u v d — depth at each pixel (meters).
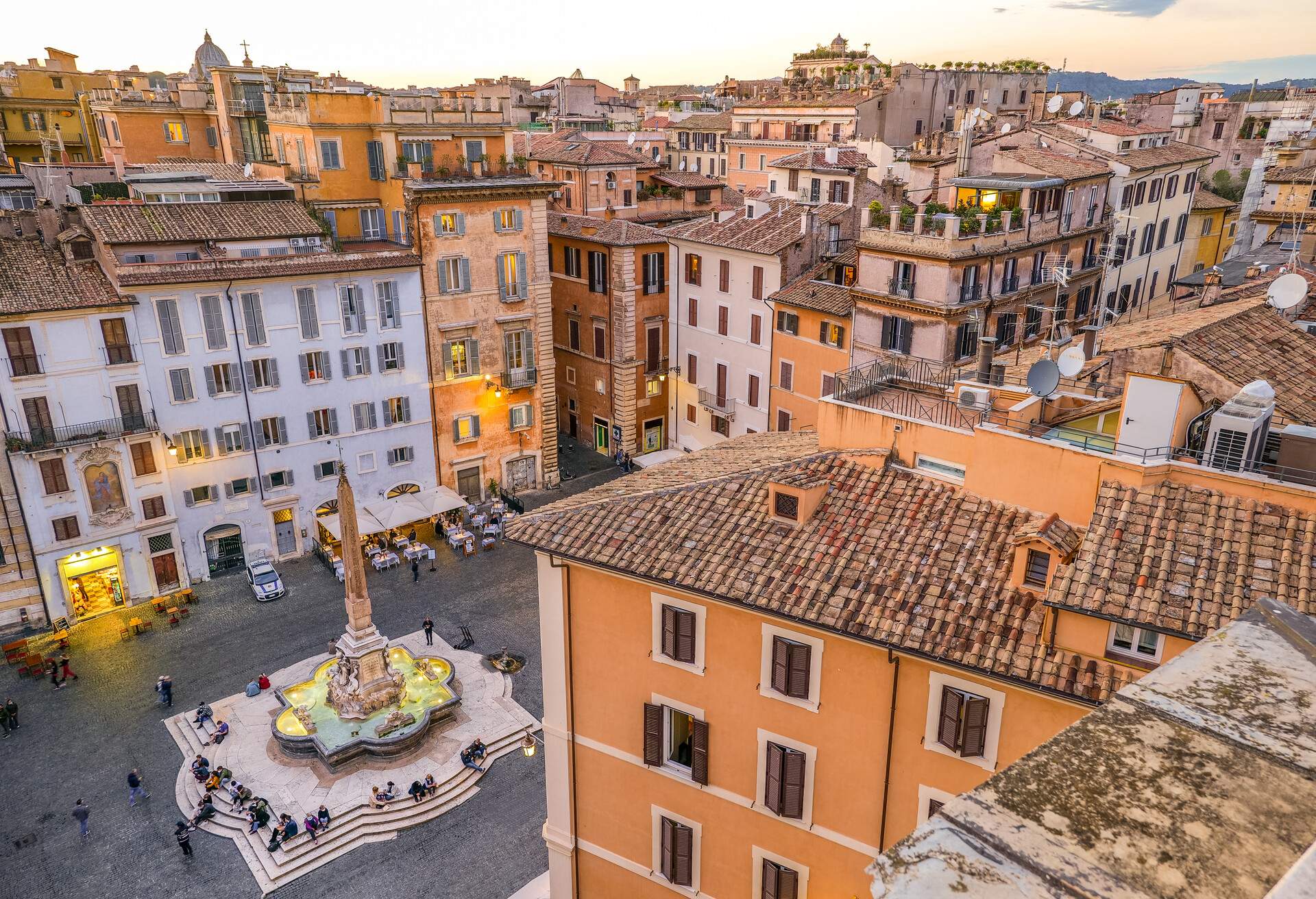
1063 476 18.78
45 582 44.19
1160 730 4.11
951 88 95.94
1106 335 28.75
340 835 32.31
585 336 67.06
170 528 47.34
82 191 54.59
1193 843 3.43
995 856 3.37
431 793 34.22
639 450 67.06
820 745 19.81
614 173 70.94
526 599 48.56
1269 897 2.85
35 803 33.72
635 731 22.86
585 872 25.31
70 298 42.25
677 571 20.19
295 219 50.97
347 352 51.12
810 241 54.41
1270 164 64.12
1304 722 4.14
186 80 92.75
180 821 32.91
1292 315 30.95
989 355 25.38
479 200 53.94
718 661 20.81
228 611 46.75
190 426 46.81
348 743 35.69
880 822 19.50
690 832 22.56
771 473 22.67
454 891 30.31
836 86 102.25
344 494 35.78
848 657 18.83
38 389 42.09
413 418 54.84
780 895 21.36
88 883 30.20
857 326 49.22
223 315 46.41
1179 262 69.88
